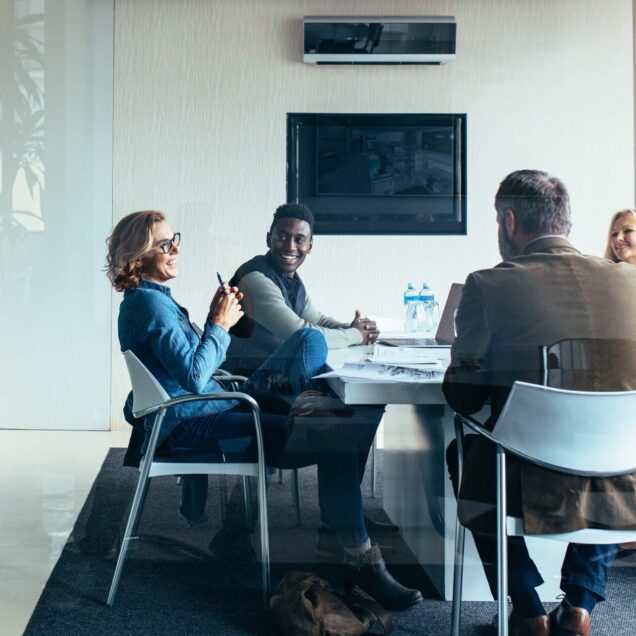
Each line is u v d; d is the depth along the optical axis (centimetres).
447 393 203
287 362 225
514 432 176
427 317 229
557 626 191
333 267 231
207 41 233
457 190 231
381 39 231
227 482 223
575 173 228
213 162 233
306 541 221
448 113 231
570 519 174
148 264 233
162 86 234
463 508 193
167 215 234
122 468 229
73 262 239
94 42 236
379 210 230
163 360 222
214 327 228
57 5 234
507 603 186
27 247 239
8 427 238
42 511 233
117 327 240
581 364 191
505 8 230
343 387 221
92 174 237
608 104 228
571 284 194
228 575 223
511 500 180
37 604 221
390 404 218
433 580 214
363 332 229
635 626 209
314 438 221
